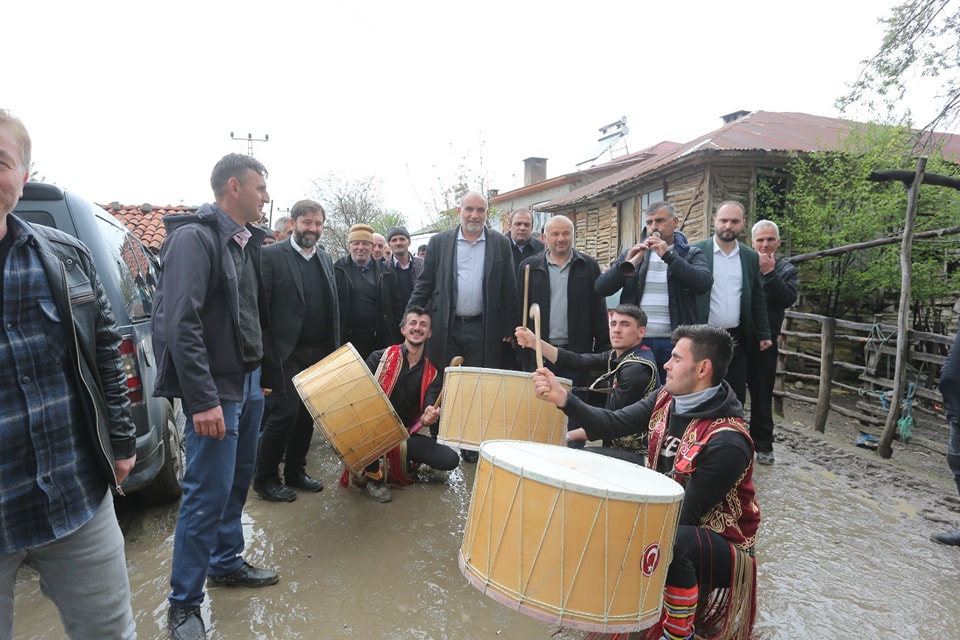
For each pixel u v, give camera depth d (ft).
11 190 4.30
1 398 4.42
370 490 11.93
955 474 11.00
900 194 23.86
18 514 4.51
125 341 9.32
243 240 7.88
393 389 12.48
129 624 5.41
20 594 8.36
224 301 7.46
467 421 9.65
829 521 11.19
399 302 18.15
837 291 27.14
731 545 6.72
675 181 30.99
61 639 7.23
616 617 5.13
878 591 8.68
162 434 10.41
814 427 18.81
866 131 25.88
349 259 16.57
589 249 43.01
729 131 33.27
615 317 10.19
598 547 5.04
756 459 14.66
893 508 11.92
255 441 8.60
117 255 10.41
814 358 18.83
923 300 25.98
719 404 6.83
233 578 8.49
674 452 7.26
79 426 4.94
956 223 23.36
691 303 12.95
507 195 64.69
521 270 13.93
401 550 9.68
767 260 14.53
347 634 7.43
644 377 9.73
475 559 5.58
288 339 11.73
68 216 9.09
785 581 8.94
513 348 14.14
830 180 26.08
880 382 18.69
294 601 8.14
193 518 7.21
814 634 7.61
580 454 6.56
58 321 4.74
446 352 13.14
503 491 5.36
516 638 7.45
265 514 11.03
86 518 4.93
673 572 6.46
